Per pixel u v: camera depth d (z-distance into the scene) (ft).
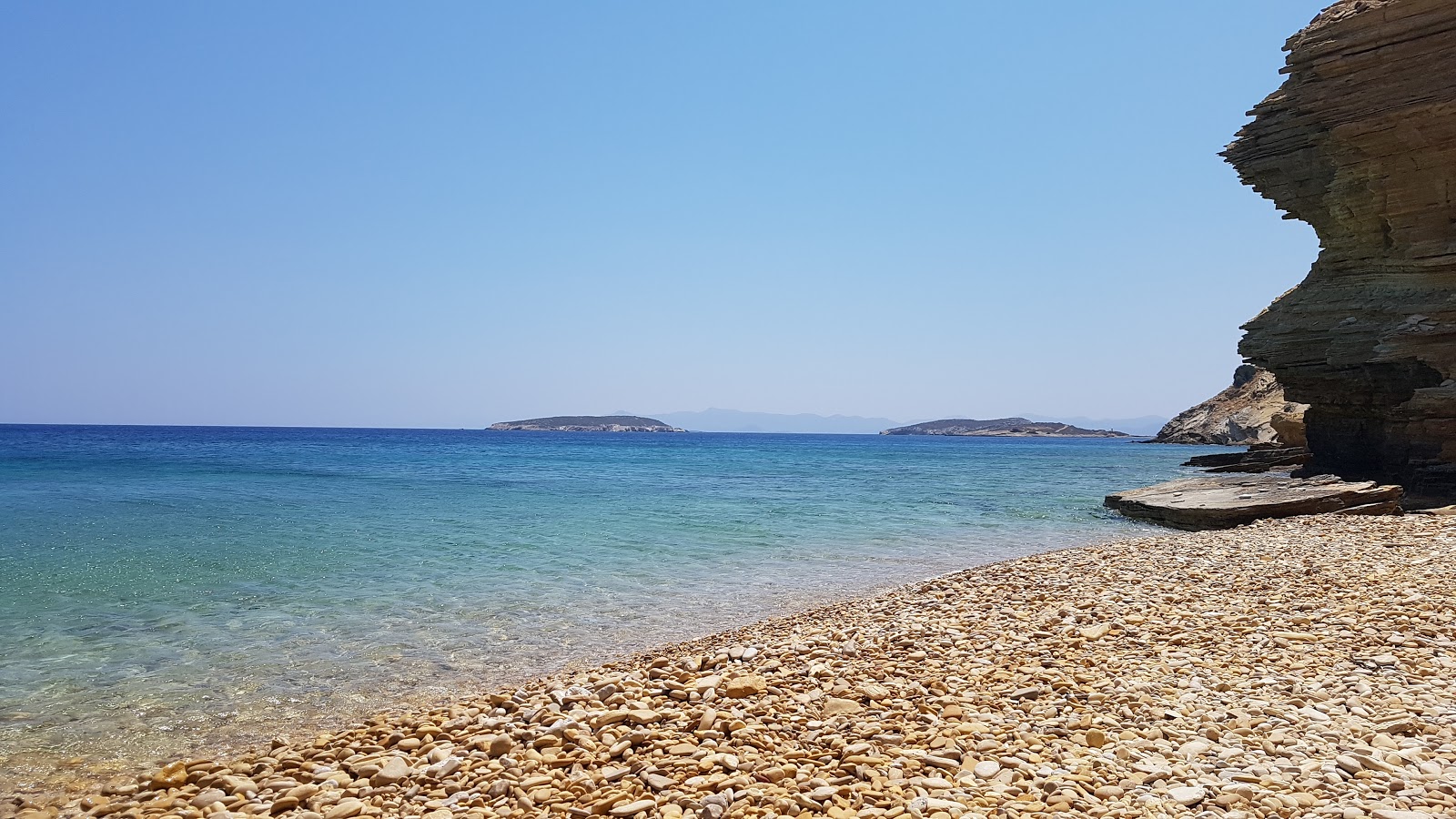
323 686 35.22
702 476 191.83
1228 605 40.14
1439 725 23.09
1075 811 18.78
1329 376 111.34
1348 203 108.06
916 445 621.72
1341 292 112.06
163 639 42.52
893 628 39.37
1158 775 20.51
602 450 411.95
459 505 114.21
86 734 29.68
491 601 52.37
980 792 20.03
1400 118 98.94
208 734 29.78
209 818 20.92
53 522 89.20
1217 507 88.22
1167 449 436.35
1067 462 285.43
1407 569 45.62
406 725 28.09
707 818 19.30
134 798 23.02
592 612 49.32
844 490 147.54
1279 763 20.98
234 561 65.77
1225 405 458.09
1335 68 104.37
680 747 23.80
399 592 54.70
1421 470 97.60
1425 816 17.56
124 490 130.93
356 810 20.90
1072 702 26.89
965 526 93.86
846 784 21.07
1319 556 52.49
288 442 465.88
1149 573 50.90
